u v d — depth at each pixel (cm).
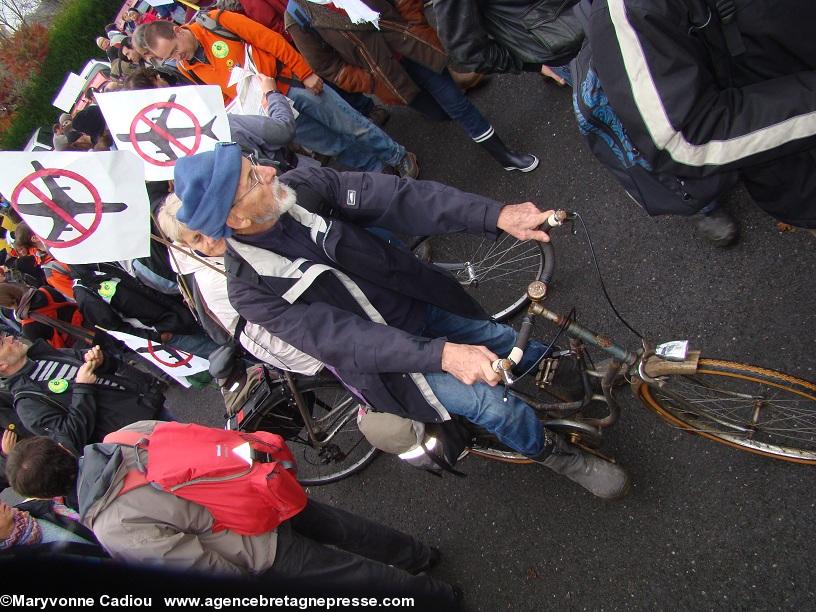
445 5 226
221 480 202
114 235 196
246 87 307
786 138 154
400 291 210
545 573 265
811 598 204
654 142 165
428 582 258
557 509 270
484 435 254
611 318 291
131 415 311
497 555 282
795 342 239
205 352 361
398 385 206
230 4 368
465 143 408
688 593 228
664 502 243
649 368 196
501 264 327
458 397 210
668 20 150
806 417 215
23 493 207
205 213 166
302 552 226
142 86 324
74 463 215
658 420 254
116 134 234
